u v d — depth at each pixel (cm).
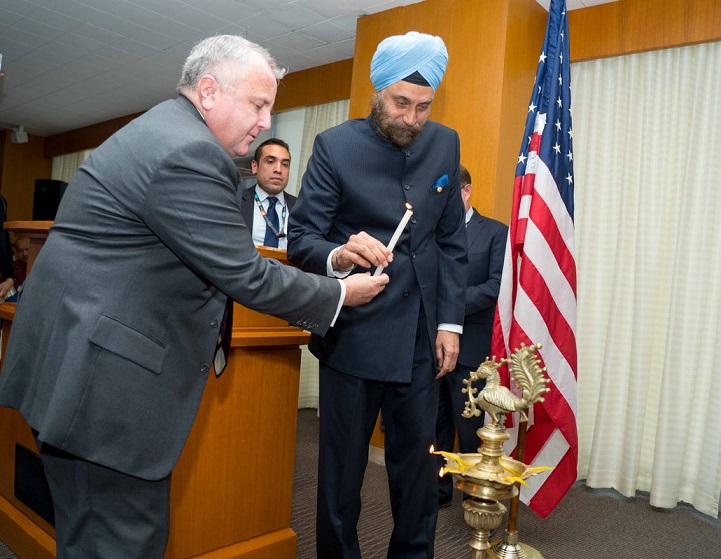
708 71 335
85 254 112
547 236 232
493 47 361
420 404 165
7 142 927
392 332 161
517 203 244
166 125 113
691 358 328
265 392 191
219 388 178
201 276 117
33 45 555
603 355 364
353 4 418
